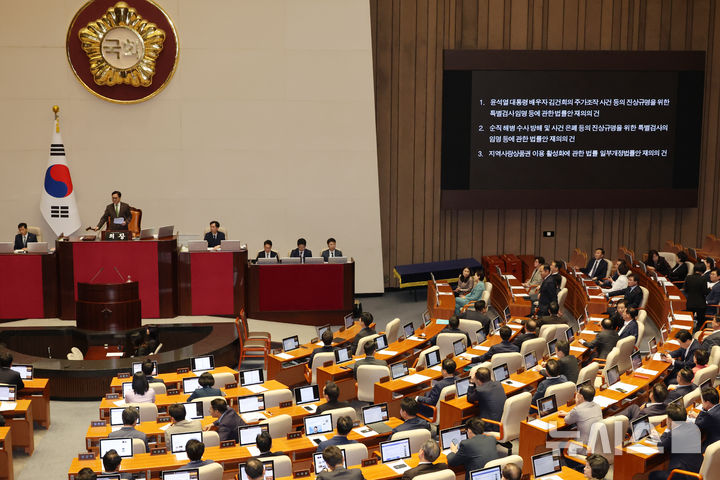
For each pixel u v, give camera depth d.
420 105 17.94
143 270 14.16
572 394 8.79
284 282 14.95
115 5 15.86
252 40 16.50
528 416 8.38
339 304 15.10
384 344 11.30
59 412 10.83
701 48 18.31
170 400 9.21
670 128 17.94
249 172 16.81
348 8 16.64
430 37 17.78
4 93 15.97
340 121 16.92
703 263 15.05
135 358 11.76
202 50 16.36
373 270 17.56
